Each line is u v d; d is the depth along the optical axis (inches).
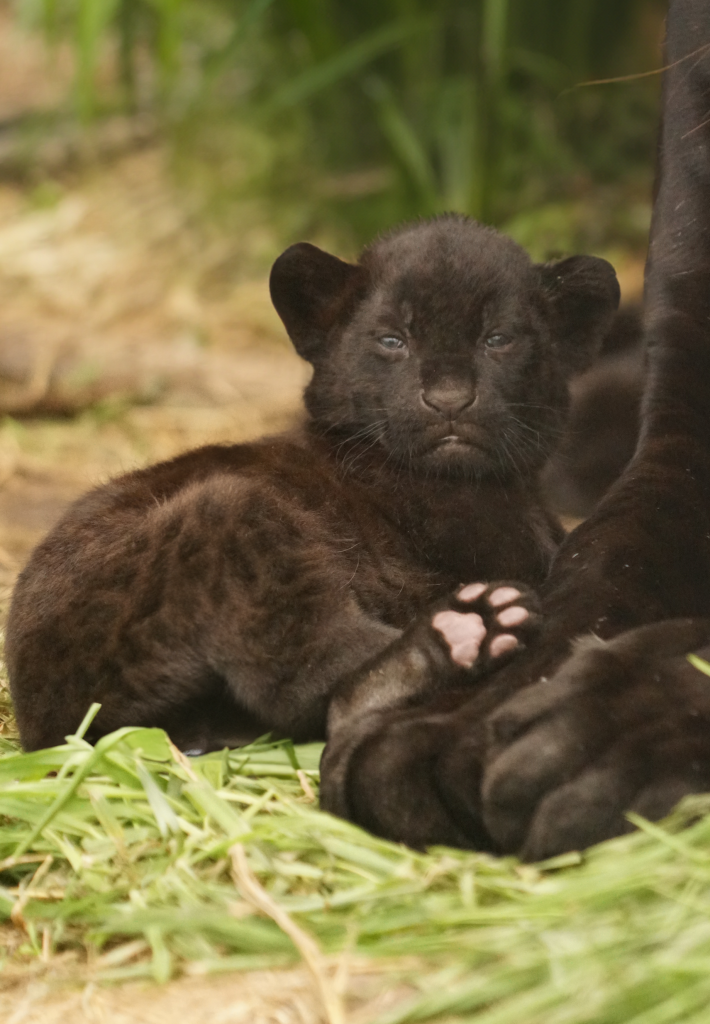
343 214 844.0
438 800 223.9
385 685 263.3
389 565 309.7
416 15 816.3
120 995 194.9
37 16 916.6
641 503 262.4
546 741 211.5
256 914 206.2
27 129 994.1
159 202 882.8
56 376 642.8
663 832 198.4
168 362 666.2
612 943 182.9
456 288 323.9
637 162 853.8
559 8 837.2
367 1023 181.5
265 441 341.4
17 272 818.8
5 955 213.9
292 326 357.1
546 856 207.5
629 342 434.9
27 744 292.0
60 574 294.0
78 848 240.5
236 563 280.2
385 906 204.5
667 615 247.0
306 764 273.3
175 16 751.1
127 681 283.3
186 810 242.2
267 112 831.7
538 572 327.3
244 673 281.1
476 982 181.9
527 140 841.5
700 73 290.7
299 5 781.3
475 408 317.7
